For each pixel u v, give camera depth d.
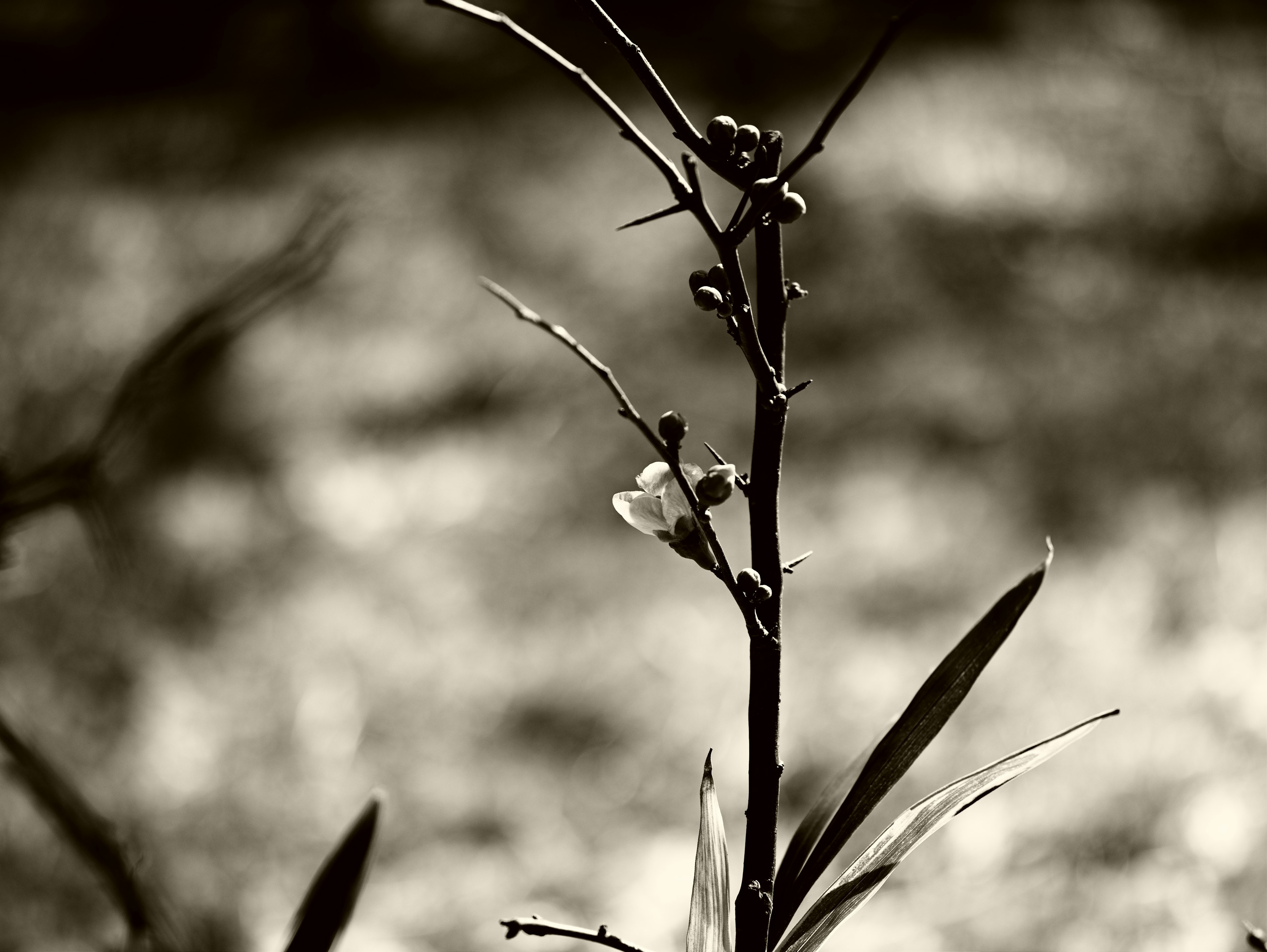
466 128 6.79
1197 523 3.15
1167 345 4.14
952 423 3.88
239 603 3.38
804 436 3.95
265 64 8.53
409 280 5.21
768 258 1.12
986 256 4.88
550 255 5.39
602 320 4.88
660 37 7.55
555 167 6.12
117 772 2.61
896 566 3.18
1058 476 3.51
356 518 3.85
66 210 6.39
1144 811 2.19
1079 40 7.23
